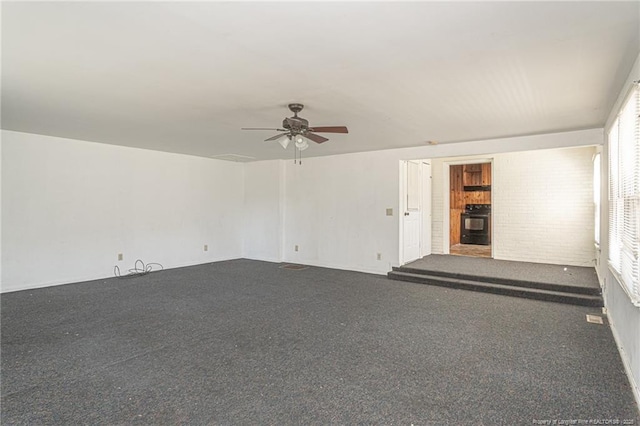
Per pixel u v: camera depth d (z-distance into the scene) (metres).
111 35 2.15
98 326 3.67
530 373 2.65
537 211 6.45
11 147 4.98
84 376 2.61
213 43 2.25
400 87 3.04
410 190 6.68
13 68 2.66
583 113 3.79
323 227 7.14
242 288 5.34
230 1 1.77
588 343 3.20
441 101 3.43
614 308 3.47
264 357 2.94
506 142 5.18
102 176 5.91
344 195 6.85
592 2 1.78
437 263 6.42
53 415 2.13
